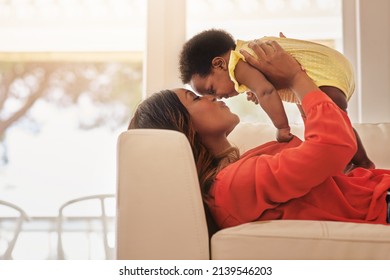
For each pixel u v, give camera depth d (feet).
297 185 3.21
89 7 8.59
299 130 5.35
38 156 9.21
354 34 7.09
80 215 8.71
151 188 3.11
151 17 7.05
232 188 3.31
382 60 6.91
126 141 3.18
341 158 3.15
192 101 3.72
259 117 7.46
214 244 3.11
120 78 9.33
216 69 4.15
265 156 3.40
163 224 3.09
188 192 3.11
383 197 3.51
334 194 3.45
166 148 3.14
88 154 9.21
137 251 3.09
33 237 8.52
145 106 3.72
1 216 8.78
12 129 9.29
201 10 7.88
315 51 4.07
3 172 9.12
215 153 3.72
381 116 6.86
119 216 3.13
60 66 9.36
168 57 7.00
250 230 3.10
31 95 9.38
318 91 3.43
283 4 7.83
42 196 9.00
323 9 7.79
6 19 8.56
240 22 7.86
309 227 3.10
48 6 8.57
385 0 6.94
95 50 8.82
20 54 8.80
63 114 9.34
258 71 3.82
